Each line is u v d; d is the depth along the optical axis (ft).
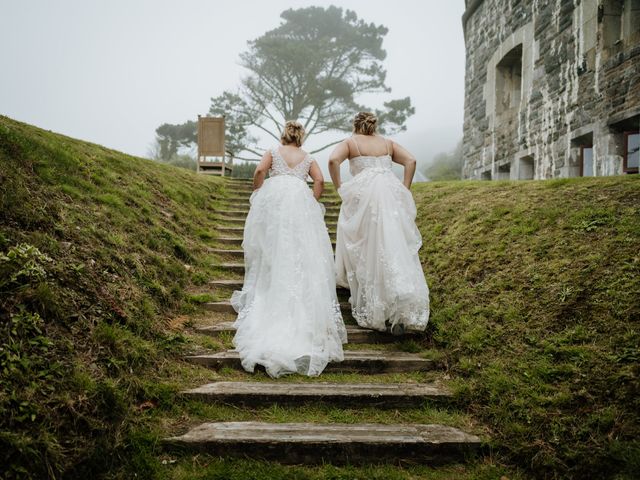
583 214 12.36
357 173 12.86
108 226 12.73
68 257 9.97
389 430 8.06
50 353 7.57
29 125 17.30
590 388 7.80
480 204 15.99
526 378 8.60
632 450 6.57
